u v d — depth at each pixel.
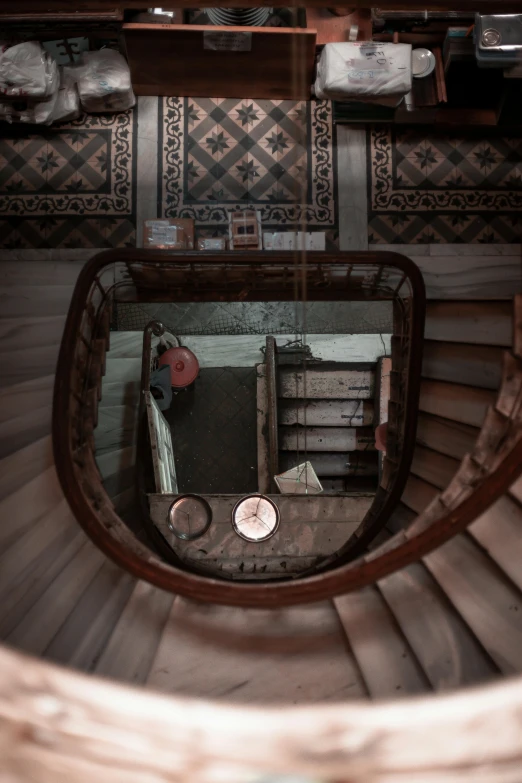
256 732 0.95
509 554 3.29
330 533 6.61
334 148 7.22
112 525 4.67
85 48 7.18
